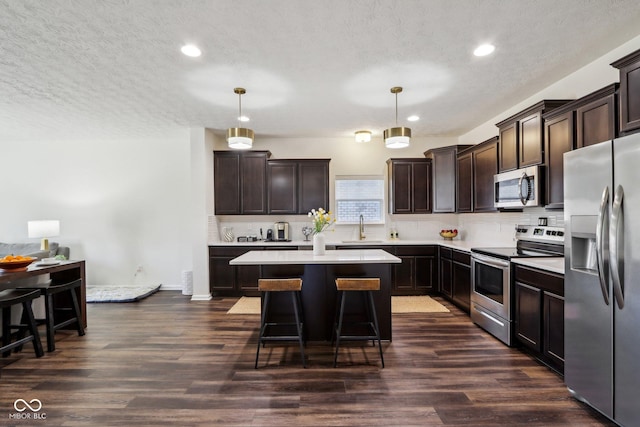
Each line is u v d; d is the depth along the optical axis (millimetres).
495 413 1983
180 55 2578
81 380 2418
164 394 2221
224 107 3838
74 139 5406
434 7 2004
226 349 2973
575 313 2043
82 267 3518
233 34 2279
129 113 4051
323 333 3119
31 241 5496
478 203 4223
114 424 1907
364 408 2043
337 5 1975
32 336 2816
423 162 5176
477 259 3506
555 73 2975
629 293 1668
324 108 3895
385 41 2396
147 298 4867
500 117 4207
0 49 2461
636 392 1651
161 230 5484
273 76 2979
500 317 3082
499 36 2348
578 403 2076
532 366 2582
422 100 3645
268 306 3111
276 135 5281
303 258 3029
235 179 5113
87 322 3764
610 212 1736
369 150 5504
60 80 3045
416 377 2424
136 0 1896
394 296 4855
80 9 1980
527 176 3064
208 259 4883
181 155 5441
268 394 2211
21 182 5508
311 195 5148
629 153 1645
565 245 2121
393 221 5535
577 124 2559
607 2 1975
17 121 4375
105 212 5504
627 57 1964
